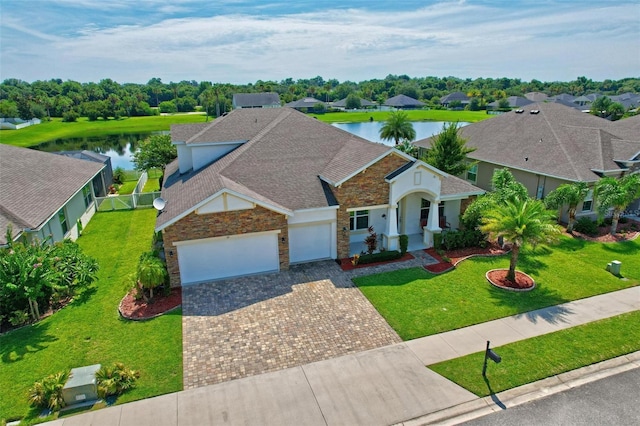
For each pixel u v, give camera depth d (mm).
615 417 11570
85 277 18641
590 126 34812
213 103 140125
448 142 31656
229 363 13867
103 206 33250
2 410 11938
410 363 13742
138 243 25406
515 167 30422
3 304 16375
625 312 16594
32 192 24000
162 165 40438
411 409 11836
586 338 14930
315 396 12336
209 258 19656
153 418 11586
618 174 27547
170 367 13680
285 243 20484
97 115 135125
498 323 16000
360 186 21438
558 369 13375
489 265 21219
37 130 104562
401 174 21266
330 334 15430
